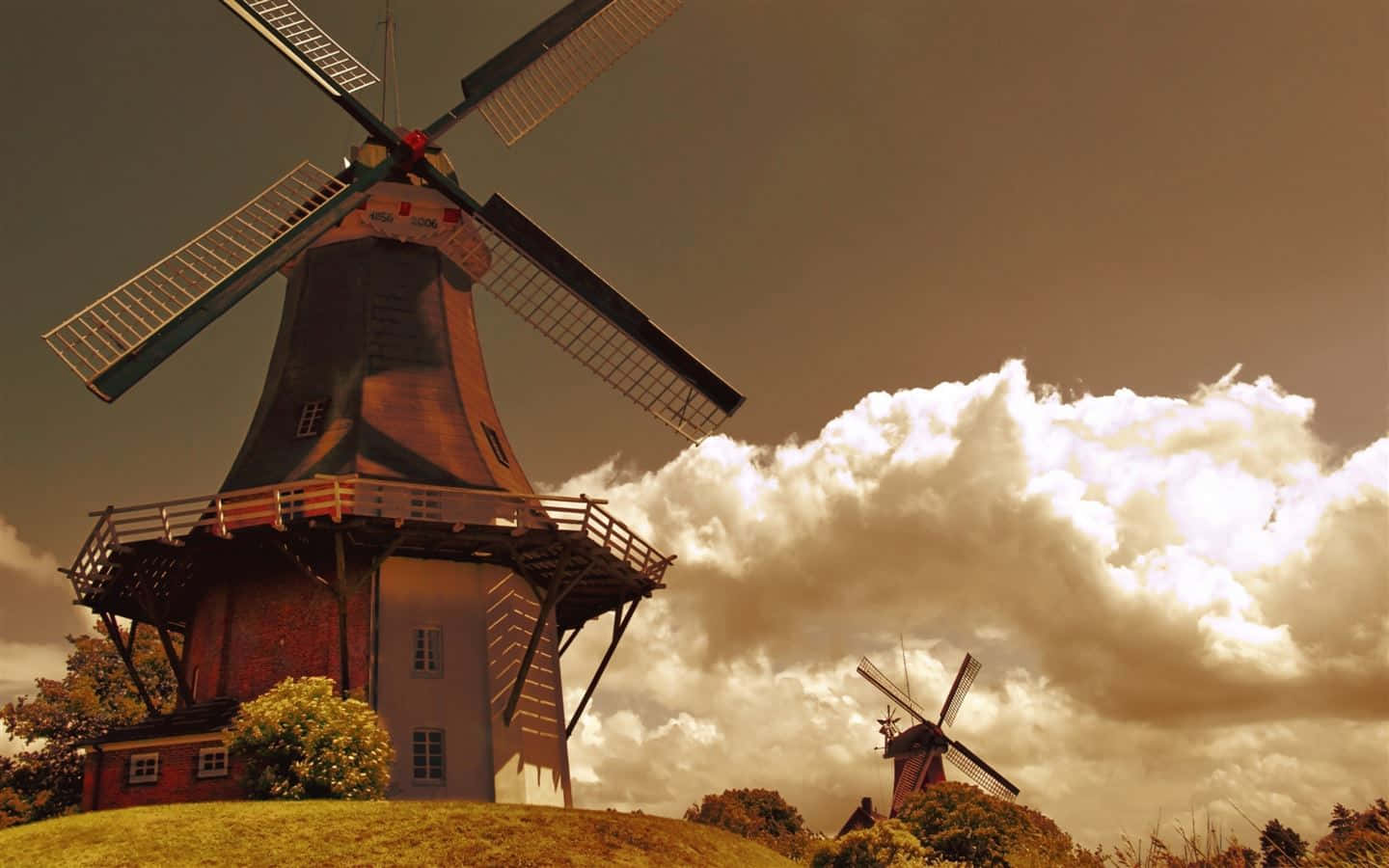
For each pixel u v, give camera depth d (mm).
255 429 28625
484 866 16922
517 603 27969
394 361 28875
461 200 30375
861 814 67625
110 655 36375
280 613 26281
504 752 25938
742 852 20172
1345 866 8695
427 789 24828
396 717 25156
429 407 28406
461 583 27109
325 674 25438
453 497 25859
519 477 29703
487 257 31188
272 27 30297
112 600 26766
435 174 30375
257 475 27266
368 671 25375
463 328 30906
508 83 31859
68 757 34250
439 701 25688
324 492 24406
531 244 30203
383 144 30953
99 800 23672
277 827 17938
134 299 26531
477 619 26906
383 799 21797
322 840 17484
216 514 25281
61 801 33594
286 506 25000
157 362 25891
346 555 26344
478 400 29969
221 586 27188
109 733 24359
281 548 24438
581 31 33250
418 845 17516
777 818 76188
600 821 19516
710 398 30172
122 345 25797
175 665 26297
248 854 16875
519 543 25594
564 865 17219
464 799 25031
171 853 16797
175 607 28344
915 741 66188
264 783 20750
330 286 30031
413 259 30547
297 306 30188
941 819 43031
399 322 29516
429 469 27094
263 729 21125
